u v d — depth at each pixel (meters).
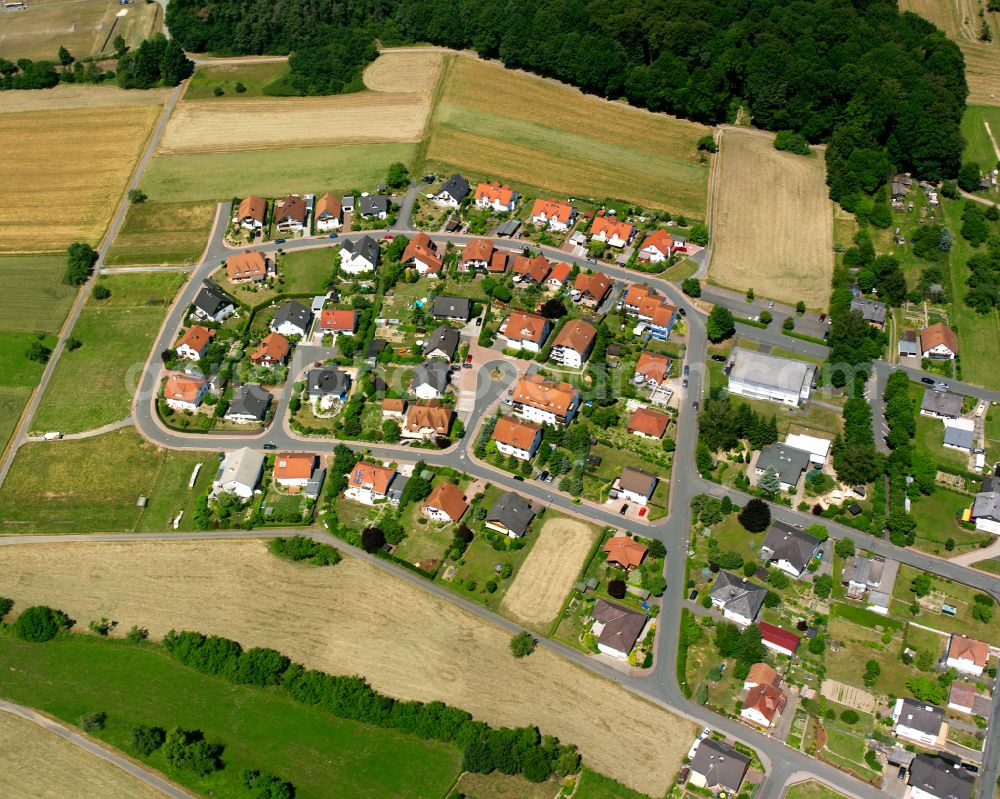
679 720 130.25
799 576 147.38
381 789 124.06
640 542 152.25
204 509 159.00
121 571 151.88
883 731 128.38
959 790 118.38
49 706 134.88
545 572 149.12
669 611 143.38
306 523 157.62
